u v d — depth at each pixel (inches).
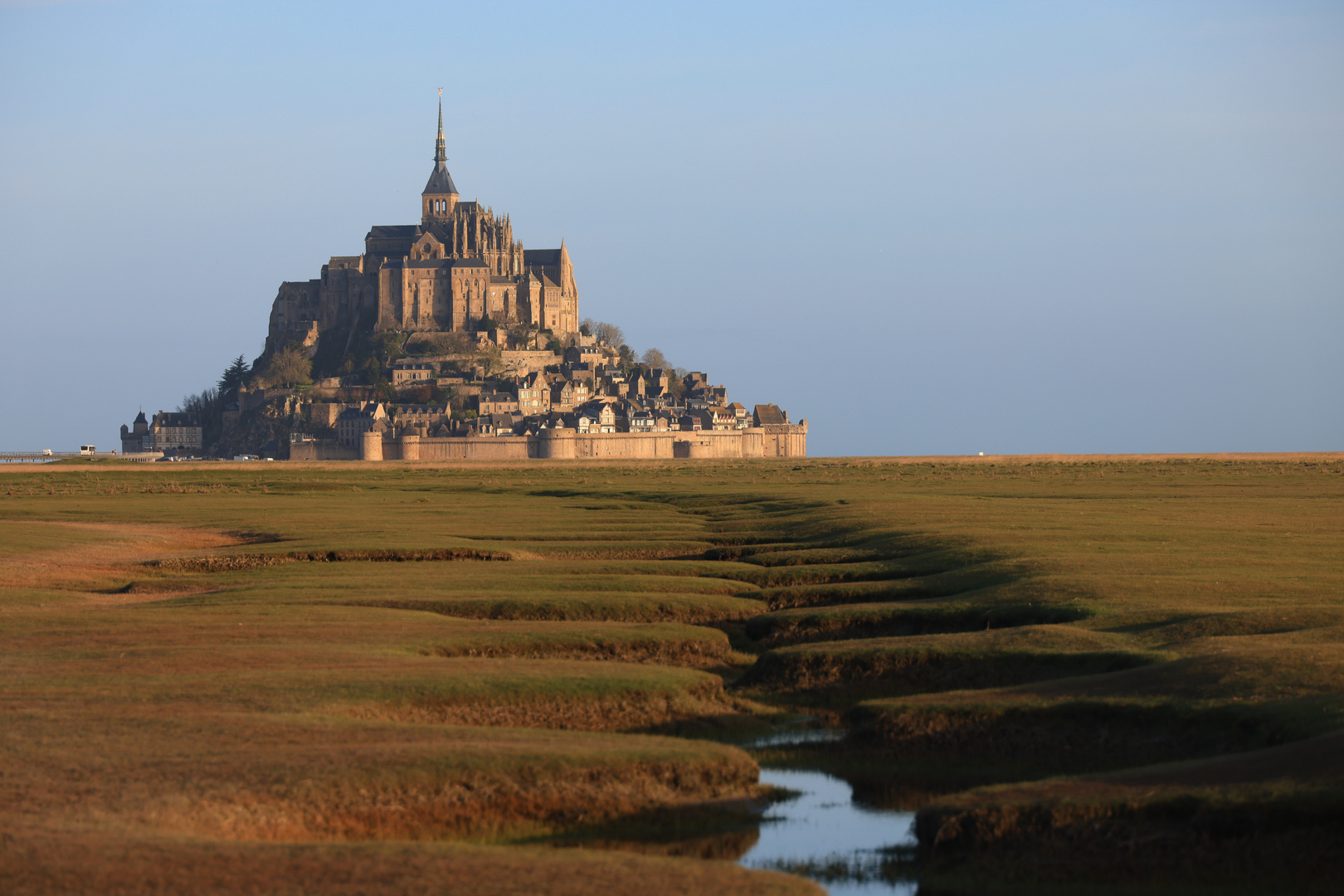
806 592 3469.5
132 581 4069.9
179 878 1338.6
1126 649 2480.3
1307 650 2247.8
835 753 2135.8
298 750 1815.9
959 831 1647.4
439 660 2524.6
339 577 3887.8
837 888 1585.9
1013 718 2135.8
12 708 2065.7
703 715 2304.4
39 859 1381.6
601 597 3371.1
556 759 1831.9
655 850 1699.1
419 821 1662.2
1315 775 1632.6
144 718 1993.1
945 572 3688.5
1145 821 1616.6
